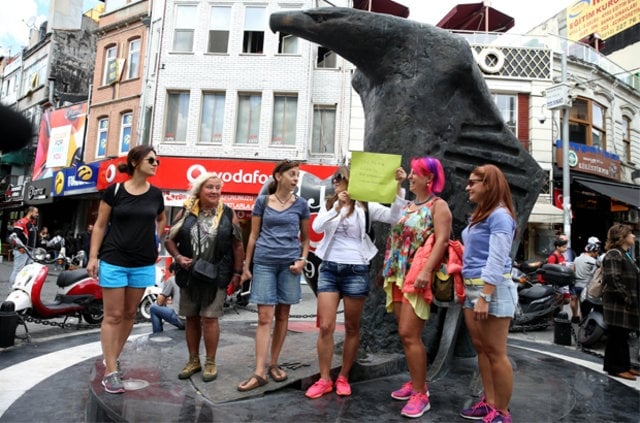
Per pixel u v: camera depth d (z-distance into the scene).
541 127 13.37
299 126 13.77
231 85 14.09
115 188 2.99
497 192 2.54
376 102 3.97
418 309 2.65
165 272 8.70
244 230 12.17
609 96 15.16
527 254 13.22
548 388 3.35
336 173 3.07
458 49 3.75
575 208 15.17
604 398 3.23
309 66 13.85
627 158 16.09
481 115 3.93
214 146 13.99
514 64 13.63
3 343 4.84
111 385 2.82
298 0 14.11
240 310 8.17
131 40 16.58
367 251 2.94
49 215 19.45
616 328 4.34
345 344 2.95
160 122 14.18
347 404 2.75
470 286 2.57
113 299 2.92
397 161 2.84
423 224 2.75
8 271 14.16
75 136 17.59
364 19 3.76
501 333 2.48
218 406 2.64
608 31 18.72
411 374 2.71
